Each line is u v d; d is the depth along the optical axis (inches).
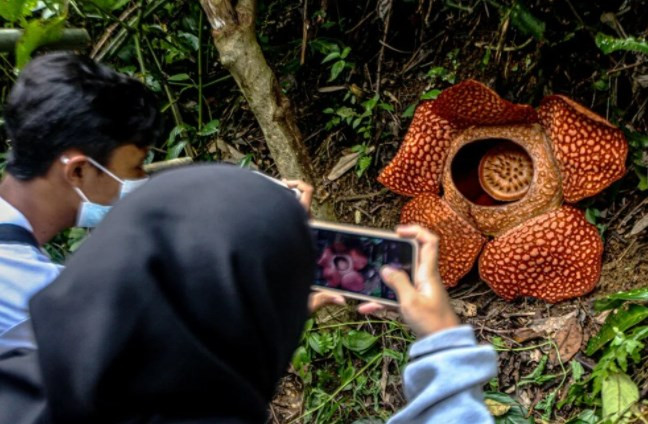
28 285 50.6
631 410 82.0
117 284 28.1
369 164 106.2
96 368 27.4
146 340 27.7
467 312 98.0
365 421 89.1
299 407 96.5
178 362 27.7
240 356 28.9
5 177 53.8
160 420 28.4
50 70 51.4
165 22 114.0
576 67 99.0
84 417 28.1
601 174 90.2
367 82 110.0
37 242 53.5
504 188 97.3
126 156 53.6
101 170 52.9
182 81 115.8
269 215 29.7
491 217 95.7
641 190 95.0
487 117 94.6
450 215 98.1
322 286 49.9
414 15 107.9
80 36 92.2
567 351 90.7
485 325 96.3
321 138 111.8
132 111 52.7
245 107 114.8
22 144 51.6
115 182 53.7
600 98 97.3
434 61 107.1
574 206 96.0
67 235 101.6
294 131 93.4
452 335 38.4
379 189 107.0
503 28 98.3
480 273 96.8
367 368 95.8
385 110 107.7
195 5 107.5
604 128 89.3
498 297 98.4
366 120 108.0
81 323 28.1
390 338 96.9
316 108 112.2
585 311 92.7
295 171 93.8
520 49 101.1
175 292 28.3
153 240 28.8
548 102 92.6
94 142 51.6
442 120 97.7
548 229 93.1
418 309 40.4
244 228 29.0
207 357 27.9
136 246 28.6
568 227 92.7
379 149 107.2
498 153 98.2
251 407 29.3
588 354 87.1
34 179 52.7
